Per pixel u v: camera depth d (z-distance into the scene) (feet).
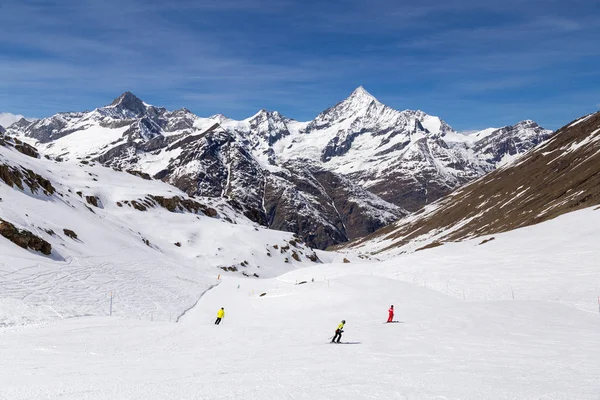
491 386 55.77
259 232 544.62
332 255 652.48
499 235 326.44
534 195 647.56
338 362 76.79
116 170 651.25
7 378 62.75
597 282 183.32
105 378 62.95
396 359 78.89
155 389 54.95
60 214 303.07
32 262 200.95
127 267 255.70
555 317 130.52
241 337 112.47
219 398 50.21
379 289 189.47
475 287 200.64
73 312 155.22
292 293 209.36
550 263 222.48
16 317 136.46
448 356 80.74
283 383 58.75
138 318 167.12
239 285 286.66
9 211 248.93
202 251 443.73
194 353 90.38
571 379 59.57
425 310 150.41
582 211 329.72
